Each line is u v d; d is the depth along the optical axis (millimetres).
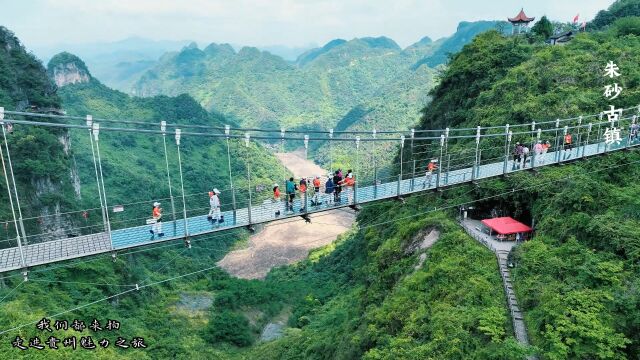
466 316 17391
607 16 68375
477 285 19219
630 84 36094
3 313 26422
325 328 32281
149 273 50375
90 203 66562
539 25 57156
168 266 56250
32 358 23984
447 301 19531
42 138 51156
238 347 39781
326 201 17781
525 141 30109
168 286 49156
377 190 19250
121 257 45375
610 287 15867
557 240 20688
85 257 13312
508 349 14250
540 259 19422
